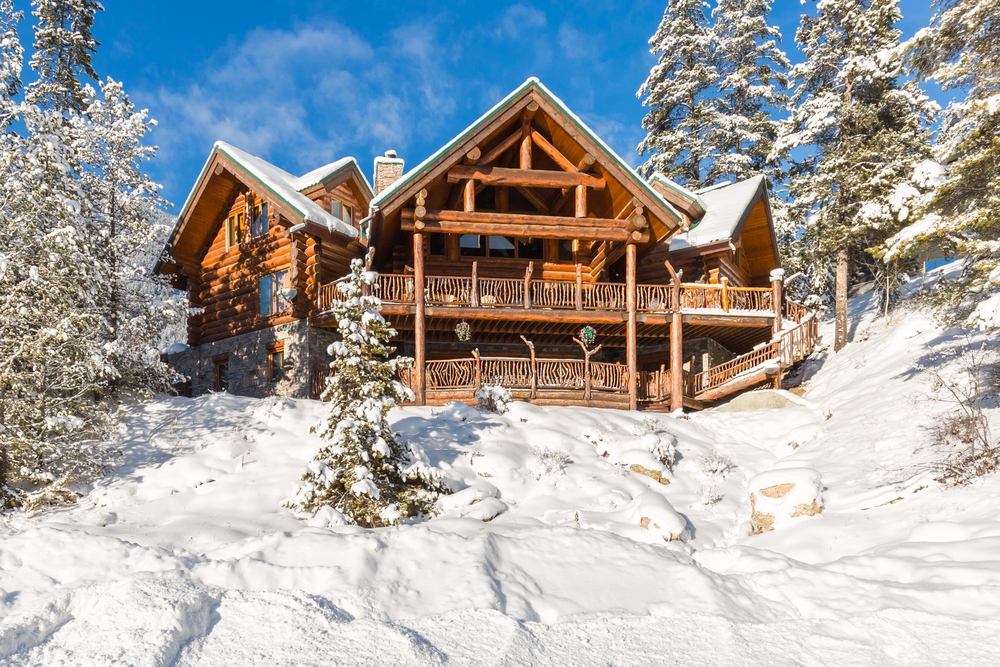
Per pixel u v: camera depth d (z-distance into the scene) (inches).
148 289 669.9
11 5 563.2
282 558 290.8
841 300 930.7
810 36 1128.8
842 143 973.8
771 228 1017.5
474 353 749.3
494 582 271.3
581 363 795.4
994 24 483.2
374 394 433.1
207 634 212.2
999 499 340.2
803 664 205.5
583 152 826.2
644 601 266.1
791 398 733.9
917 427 502.0
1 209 443.2
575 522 411.5
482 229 780.0
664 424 660.1
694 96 1343.5
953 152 506.6
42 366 455.2
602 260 933.8
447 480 465.7
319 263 836.6
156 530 344.8
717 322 841.5
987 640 207.0
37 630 203.9
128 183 703.1
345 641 211.0
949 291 508.7
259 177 818.8
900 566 278.2
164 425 539.8
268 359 869.8
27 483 445.4
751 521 428.8
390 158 1086.4
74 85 925.8
